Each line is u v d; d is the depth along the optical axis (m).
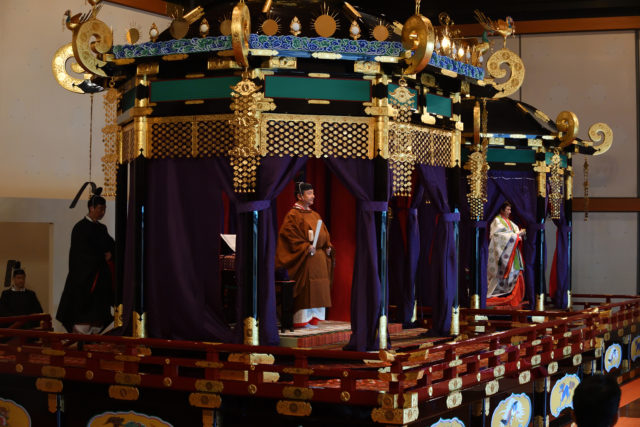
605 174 16.98
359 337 8.30
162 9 13.62
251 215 8.10
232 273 10.21
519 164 13.77
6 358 8.23
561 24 17.02
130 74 8.89
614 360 12.50
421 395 6.86
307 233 9.23
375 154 8.30
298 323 9.37
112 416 7.65
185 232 8.46
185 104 8.40
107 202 12.71
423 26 8.02
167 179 8.52
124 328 8.79
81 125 12.66
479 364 7.99
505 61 10.67
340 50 8.10
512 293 14.06
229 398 7.17
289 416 6.98
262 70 8.14
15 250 12.54
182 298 8.41
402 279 11.38
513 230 14.09
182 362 7.32
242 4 7.77
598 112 17.03
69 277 10.35
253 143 7.97
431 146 9.34
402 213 11.41
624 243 16.89
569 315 11.36
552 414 9.69
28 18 12.03
